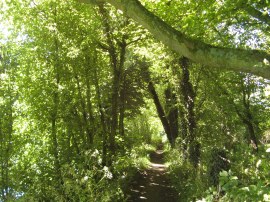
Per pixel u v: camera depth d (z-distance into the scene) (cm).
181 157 1551
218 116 1457
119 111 1691
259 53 578
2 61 1021
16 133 1054
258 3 848
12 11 1129
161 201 1274
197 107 1484
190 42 607
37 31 1128
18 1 1133
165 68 1688
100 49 1294
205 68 1441
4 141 957
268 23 845
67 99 1154
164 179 1703
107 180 1060
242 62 574
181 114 1566
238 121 1502
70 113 1185
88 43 1187
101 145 1255
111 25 1200
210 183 887
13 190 951
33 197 897
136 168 1695
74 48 1099
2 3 1146
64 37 1137
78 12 1152
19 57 1098
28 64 1101
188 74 1438
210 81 1464
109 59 1366
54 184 975
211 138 1380
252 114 1489
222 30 1177
